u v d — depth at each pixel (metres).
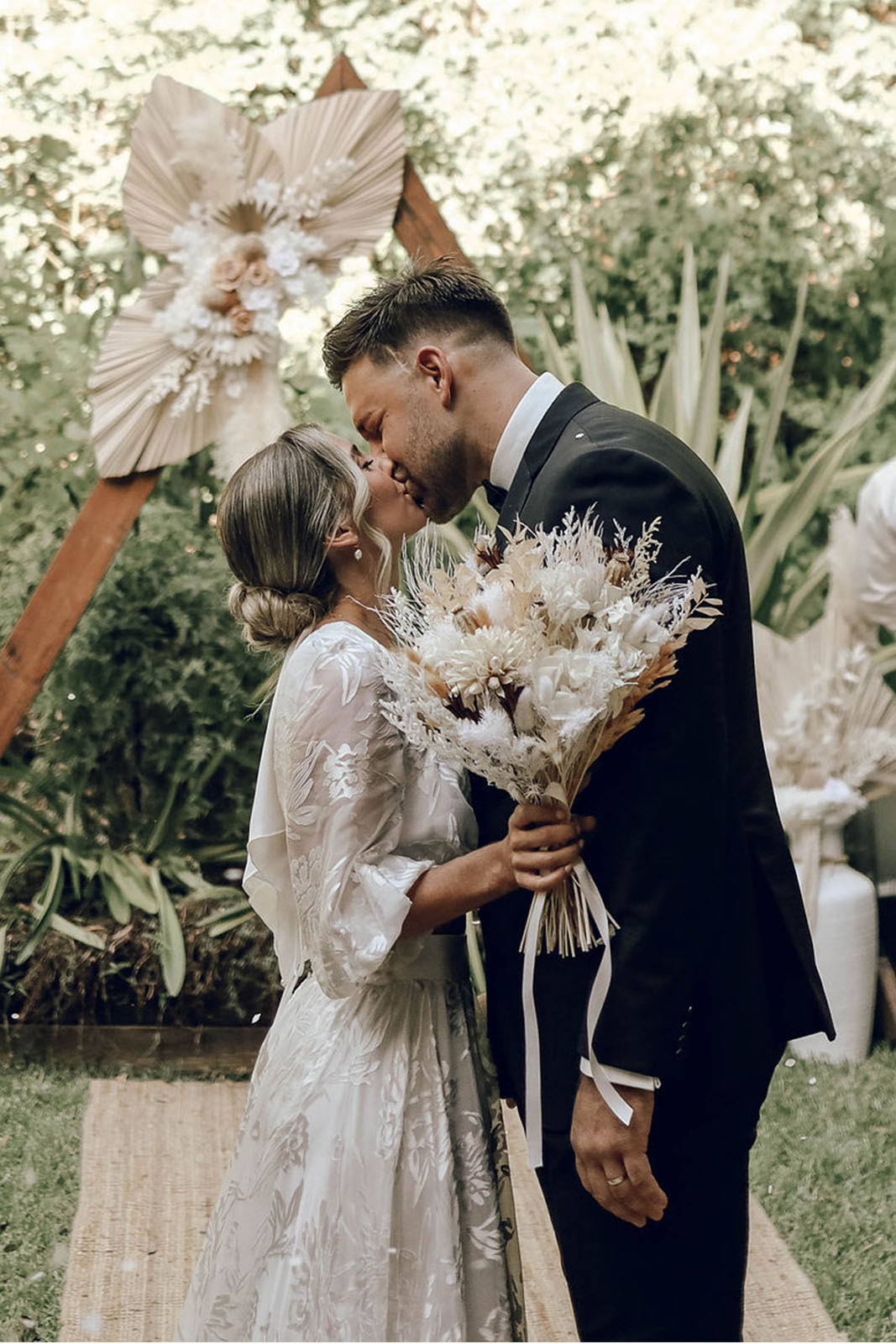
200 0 4.79
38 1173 3.30
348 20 4.86
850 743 3.98
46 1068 3.96
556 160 4.95
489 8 4.90
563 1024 1.80
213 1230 1.90
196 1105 3.75
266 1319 1.78
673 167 4.99
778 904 1.96
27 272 4.76
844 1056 3.96
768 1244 3.01
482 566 1.73
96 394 3.99
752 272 5.01
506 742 1.64
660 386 4.52
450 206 4.96
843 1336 2.66
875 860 4.32
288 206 3.96
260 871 1.98
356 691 1.80
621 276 5.00
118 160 4.78
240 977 4.18
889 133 5.01
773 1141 3.46
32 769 4.60
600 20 4.93
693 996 1.83
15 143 4.75
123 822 4.57
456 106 4.91
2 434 4.72
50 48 4.74
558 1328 2.73
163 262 4.79
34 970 4.15
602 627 1.62
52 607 3.99
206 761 4.58
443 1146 1.82
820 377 5.11
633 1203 1.74
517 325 4.97
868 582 3.97
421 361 1.97
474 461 2.00
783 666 4.00
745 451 5.07
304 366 4.80
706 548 1.78
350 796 1.78
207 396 3.99
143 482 4.02
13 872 4.35
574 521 1.77
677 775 1.72
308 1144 1.81
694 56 4.95
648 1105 1.72
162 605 4.49
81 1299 2.78
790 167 4.99
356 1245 1.76
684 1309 1.82
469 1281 1.82
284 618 1.92
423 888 1.78
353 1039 1.84
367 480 2.00
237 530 1.93
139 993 4.15
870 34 4.98
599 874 1.74
